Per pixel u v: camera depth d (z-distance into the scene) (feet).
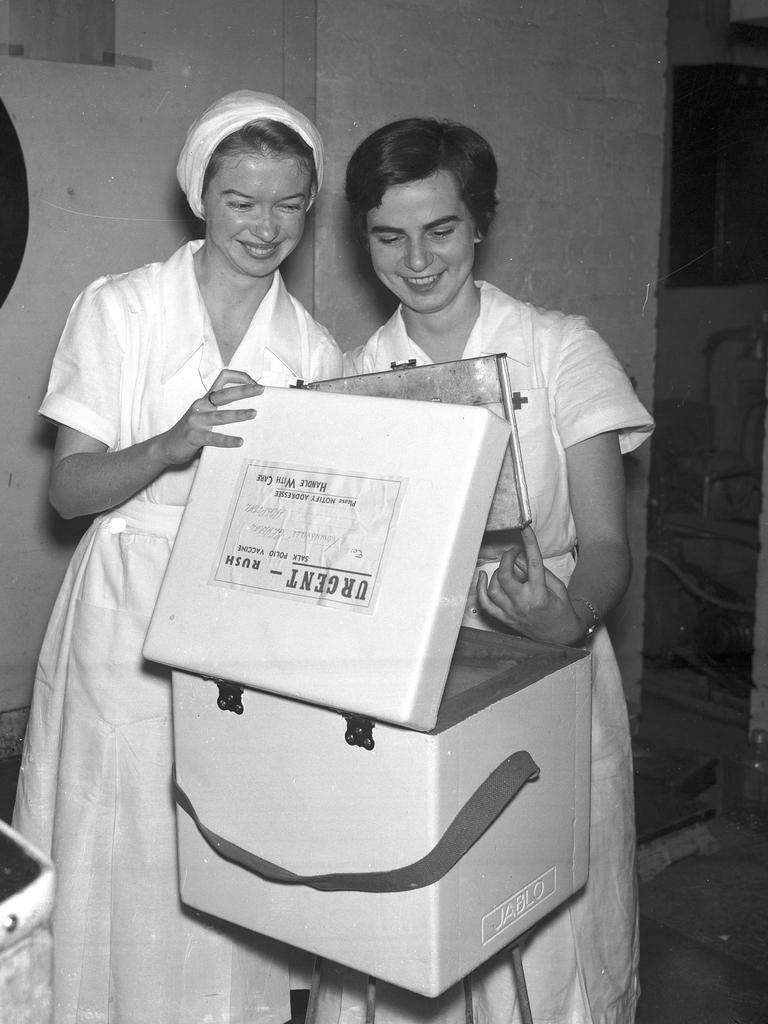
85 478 4.43
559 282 7.75
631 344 8.17
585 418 4.59
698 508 9.12
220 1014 4.88
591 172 7.68
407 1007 4.50
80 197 6.56
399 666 3.03
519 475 3.73
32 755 5.04
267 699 3.31
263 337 4.91
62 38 6.26
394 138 4.33
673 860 7.22
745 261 8.13
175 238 6.70
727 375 8.80
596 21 7.39
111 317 4.75
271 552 3.37
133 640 4.71
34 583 7.07
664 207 8.02
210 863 3.59
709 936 6.45
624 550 4.57
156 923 4.73
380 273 4.68
